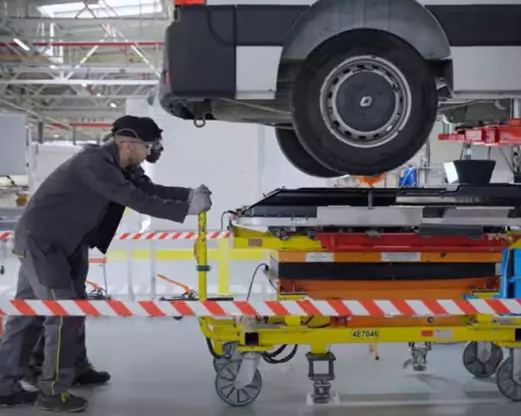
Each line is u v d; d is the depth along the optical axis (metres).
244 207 4.60
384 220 4.12
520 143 4.64
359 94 3.95
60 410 4.27
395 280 4.59
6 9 10.83
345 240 4.45
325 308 3.79
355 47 3.91
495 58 4.00
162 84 4.12
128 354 5.75
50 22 10.53
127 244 8.05
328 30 3.92
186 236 6.87
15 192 11.65
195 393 4.68
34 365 4.81
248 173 9.22
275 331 4.19
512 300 3.76
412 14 3.93
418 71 3.94
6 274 10.17
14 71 12.59
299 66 4.13
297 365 5.39
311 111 3.95
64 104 18.94
